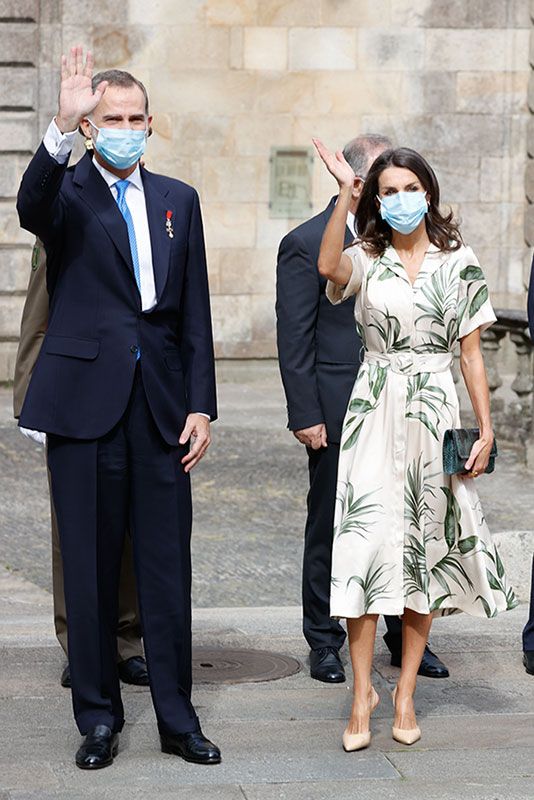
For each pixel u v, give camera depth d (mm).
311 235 9562
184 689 8164
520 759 8195
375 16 26188
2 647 10148
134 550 8086
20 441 19844
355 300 9148
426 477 8367
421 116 26484
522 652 10336
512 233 26969
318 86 26172
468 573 8391
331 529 9633
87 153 8180
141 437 7992
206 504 16500
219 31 25766
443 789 7715
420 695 9359
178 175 26000
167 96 25766
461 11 26344
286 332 9586
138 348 7980
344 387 9562
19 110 25172
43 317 9188
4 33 24953
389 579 8273
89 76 7672
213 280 26297
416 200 8164
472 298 8445
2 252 25359
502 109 26656
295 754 8219
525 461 18938
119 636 9477
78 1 25172
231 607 12273
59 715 8797
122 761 8039
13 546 14516
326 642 9734
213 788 7656
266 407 23375
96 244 7953
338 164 8242
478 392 8445
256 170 26188
